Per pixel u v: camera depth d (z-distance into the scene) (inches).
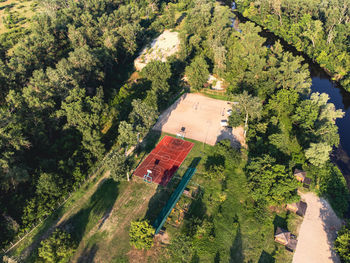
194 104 4965.6
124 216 3149.6
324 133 3944.4
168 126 4475.9
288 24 7539.4
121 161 3287.4
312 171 3651.6
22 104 3880.4
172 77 5497.1
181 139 4210.1
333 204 3329.2
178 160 3846.0
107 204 3282.5
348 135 4557.1
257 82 4886.8
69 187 3398.1
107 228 3034.0
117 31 6161.4
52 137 4005.9
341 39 6092.5
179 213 3144.7
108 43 5590.6
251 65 5078.7
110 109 4517.7
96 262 2738.7
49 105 3927.2
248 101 3855.8
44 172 3339.1
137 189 3447.3
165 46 6761.8
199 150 4001.0
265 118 4411.9
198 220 2977.4
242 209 3225.9
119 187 3476.9
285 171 3302.2
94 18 7431.1
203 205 3248.0
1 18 7795.3
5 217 2864.2
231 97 5032.0
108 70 5585.6
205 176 3555.6
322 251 2856.8
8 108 3929.6
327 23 6520.7
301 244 2910.9
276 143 3710.6
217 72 5310.0
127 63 6254.9
